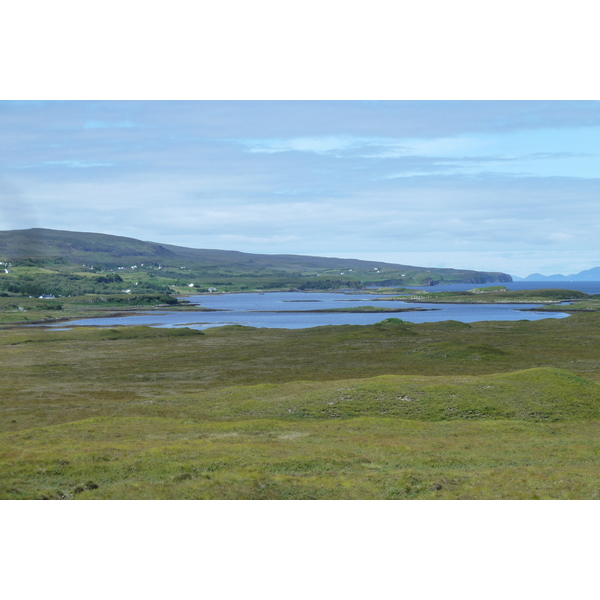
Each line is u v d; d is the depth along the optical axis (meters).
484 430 53.09
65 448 45.22
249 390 74.81
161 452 43.28
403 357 119.75
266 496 33.25
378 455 43.62
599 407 61.25
